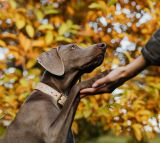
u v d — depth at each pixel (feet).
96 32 20.84
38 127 14.38
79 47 16.05
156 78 21.49
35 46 20.10
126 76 12.76
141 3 21.49
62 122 13.88
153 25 20.63
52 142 13.87
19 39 19.74
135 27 20.98
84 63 15.70
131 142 31.81
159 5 21.27
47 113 14.48
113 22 20.76
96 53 15.62
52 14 22.61
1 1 21.20
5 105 19.39
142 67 12.44
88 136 29.22
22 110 14.85
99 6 20.33
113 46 21.04
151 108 20.74
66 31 20.17
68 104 13.94
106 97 20.06
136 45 21.25
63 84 15.71
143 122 20.26
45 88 15.37
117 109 19.90
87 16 21.02
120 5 21.35
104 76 13.85
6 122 20.90
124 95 19.86
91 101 19.86
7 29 22.03
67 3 23.22
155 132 20.81
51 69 15.29
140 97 20.42
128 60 21.06
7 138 14.78
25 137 14.52
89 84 13.88
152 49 11.93
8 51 19.74
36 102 14.85
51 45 20.20
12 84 20.34
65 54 15.88
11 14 20.42
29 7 21.98
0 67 20.51
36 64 22.47
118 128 20.34
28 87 19.49
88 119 20.51
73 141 15.12
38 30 20.89
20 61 19.89
